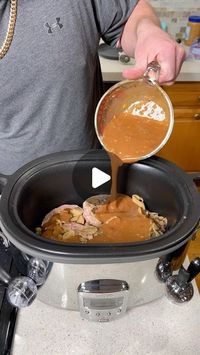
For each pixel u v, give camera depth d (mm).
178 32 1805
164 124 625
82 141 872
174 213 611
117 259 480
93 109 893
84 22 744
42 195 669
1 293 659
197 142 1775
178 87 1544
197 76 1487
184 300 587
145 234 640
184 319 657
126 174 688
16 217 536
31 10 674
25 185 613
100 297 593
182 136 1742
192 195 586
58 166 661
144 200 712
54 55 725
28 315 654
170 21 1771
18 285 528
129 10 818
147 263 545
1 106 773
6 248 707
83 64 771
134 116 654
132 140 645
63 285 585
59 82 759
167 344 624
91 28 773
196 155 1838
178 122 1684
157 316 661
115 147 648
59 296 622
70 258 477
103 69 1390
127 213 687
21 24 680
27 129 815
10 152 847
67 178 681
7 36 682
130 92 641
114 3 778
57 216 685
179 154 1825
